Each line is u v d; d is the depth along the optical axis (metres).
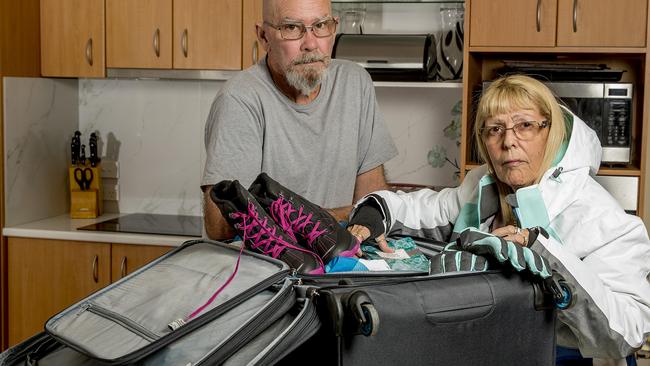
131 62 3.40
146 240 3.25
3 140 3.37
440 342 1.17
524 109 1.54
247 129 2.01
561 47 2.91
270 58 2.01
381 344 1.12
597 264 1.46
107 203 3.86
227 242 1.47
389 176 3.53
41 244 3.39
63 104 3.74
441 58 3.36
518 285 1.25
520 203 1.54
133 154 3.81
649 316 1.44
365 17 3.40
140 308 1.17
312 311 1.12
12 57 3.38
